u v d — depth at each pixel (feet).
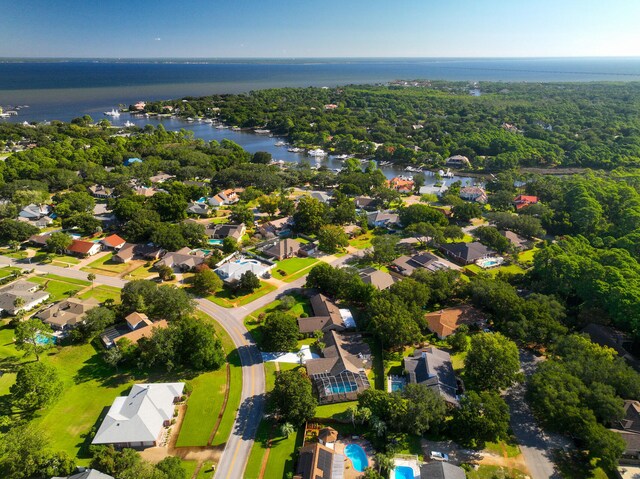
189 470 248.11
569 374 290.56
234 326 388.16
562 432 272.92
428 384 306.14
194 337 330.54
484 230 561.43
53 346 350.23
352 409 278.46
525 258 541.34
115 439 260.83
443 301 432.66
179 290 399.85
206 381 320.91
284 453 262.06
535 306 369.09
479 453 264.31
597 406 271.28
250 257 526.57
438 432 276.21
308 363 325.62
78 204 628.28
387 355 351.87
